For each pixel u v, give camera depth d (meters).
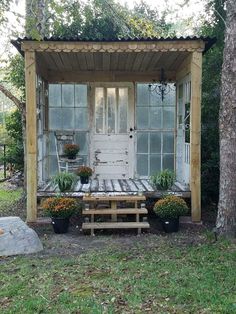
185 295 2.55
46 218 4.72
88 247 3.77
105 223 4.31
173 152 6.34
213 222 4.73
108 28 7.74
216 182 5.34
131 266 3.12
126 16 7.67
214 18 5.55
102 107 6.34
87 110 6.31
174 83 6.25
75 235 4.24
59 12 4.23
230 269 2.99
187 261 3.23
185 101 5.46
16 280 2.88
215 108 5.42
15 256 3.50
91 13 7.43
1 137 10.48
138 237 4.13
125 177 6.37
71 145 5.97
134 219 4.82
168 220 4.29
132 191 4.81
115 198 4.48
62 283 2.80
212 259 3.25
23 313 2.34
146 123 6.34
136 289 2.66
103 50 4.50
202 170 5.34
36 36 4.14
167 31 8.43
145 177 6.36
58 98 6.29
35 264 3.23
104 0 7.32
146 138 6.36
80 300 2.49
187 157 5.30
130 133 6.34
